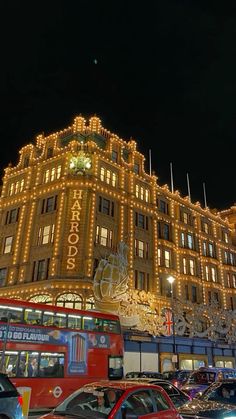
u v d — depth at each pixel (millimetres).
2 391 9516
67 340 19391
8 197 42625
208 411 10352
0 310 17203
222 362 43438
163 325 35812
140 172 45406
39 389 17312
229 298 53062
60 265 33844
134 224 41188
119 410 7516
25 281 35844
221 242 56656
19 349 17188
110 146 42031
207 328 43375
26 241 38031
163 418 8414
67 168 38344
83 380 19250
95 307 31688
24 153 44656
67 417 7371
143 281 39844
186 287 46625
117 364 21391
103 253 35969
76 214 35688
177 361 35750
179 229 49094
